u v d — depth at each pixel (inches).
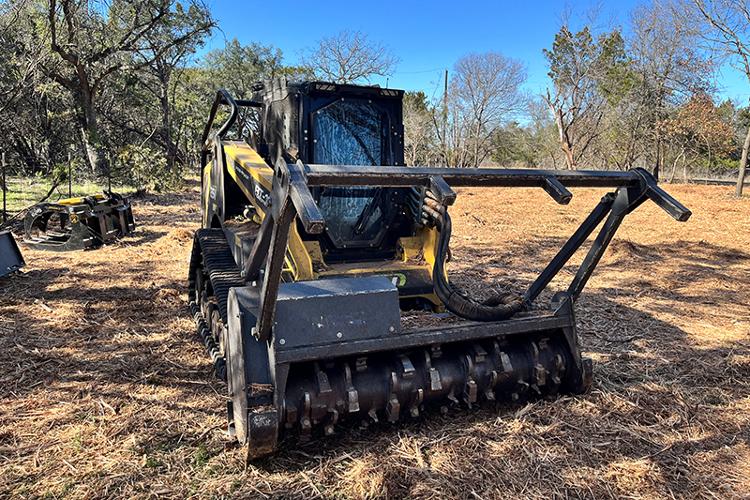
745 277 298.2
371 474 107.3
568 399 138.7
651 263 331.6
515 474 109.7
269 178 139.9
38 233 362.0
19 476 107.1
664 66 1062.4
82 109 815.7
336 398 109.8
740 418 137.1
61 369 158.6
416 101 1593.3
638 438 124.8
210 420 130.4
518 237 413.1
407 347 114.4
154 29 870.4
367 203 162.7
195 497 101.7
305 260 138.9
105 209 360.2
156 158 752.3
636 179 123.0
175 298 233.8
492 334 122.3
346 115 161.0
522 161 1723.7
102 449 117.1
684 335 200.1
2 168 422.3
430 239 157.8
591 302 241.1
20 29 534.9
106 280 263.0
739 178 741.9
